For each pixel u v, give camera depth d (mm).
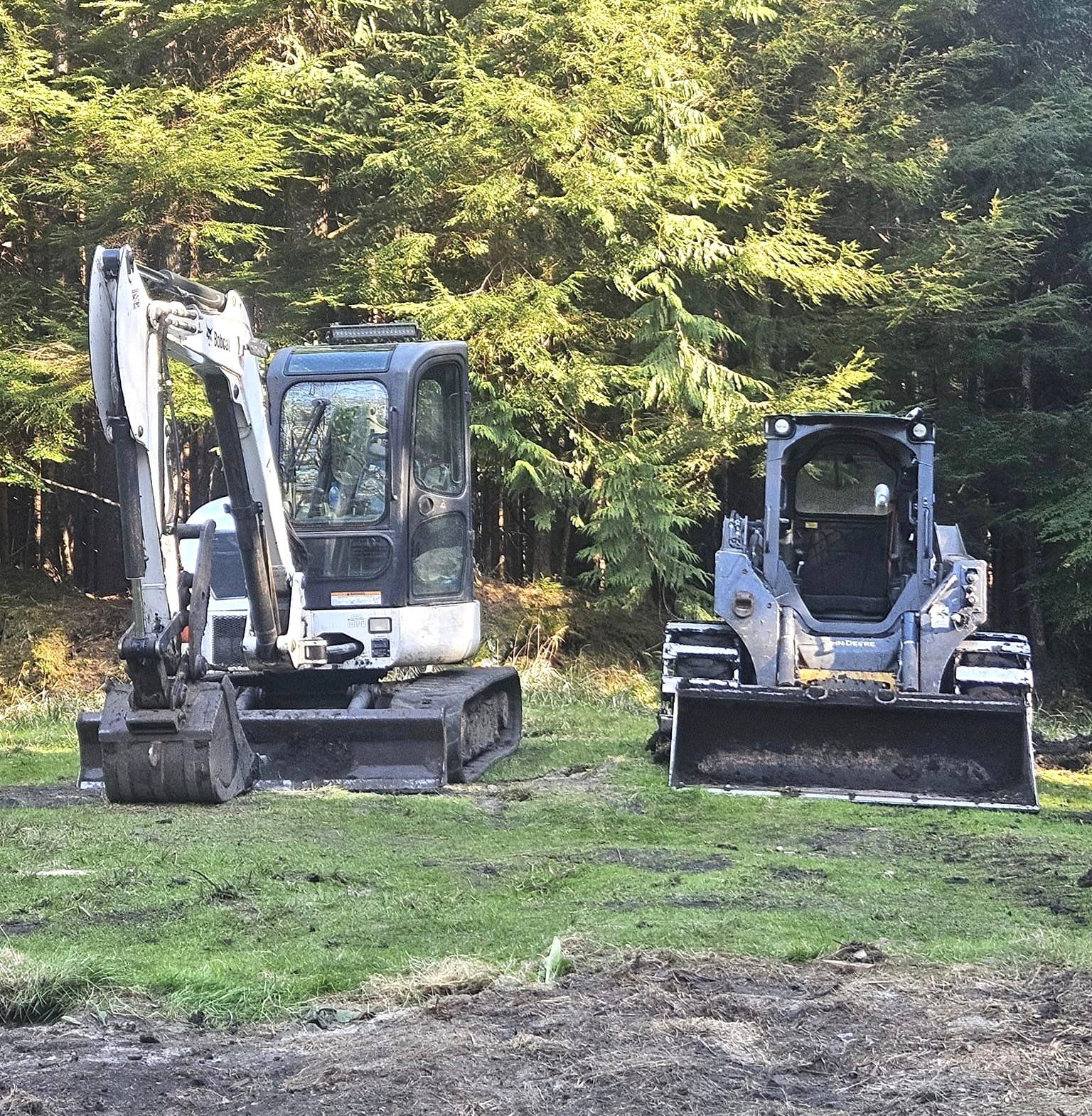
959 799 8719
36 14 16766
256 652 9359
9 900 5902
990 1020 4168
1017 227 18891
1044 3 21578
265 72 16016
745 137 18406
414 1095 3609
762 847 7363
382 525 10016
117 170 15148
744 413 17297
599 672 17281
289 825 7645
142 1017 4348
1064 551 19422
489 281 17562
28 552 18750
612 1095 3600
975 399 21594
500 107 16500
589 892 6168
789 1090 3666
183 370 15164
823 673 9727
